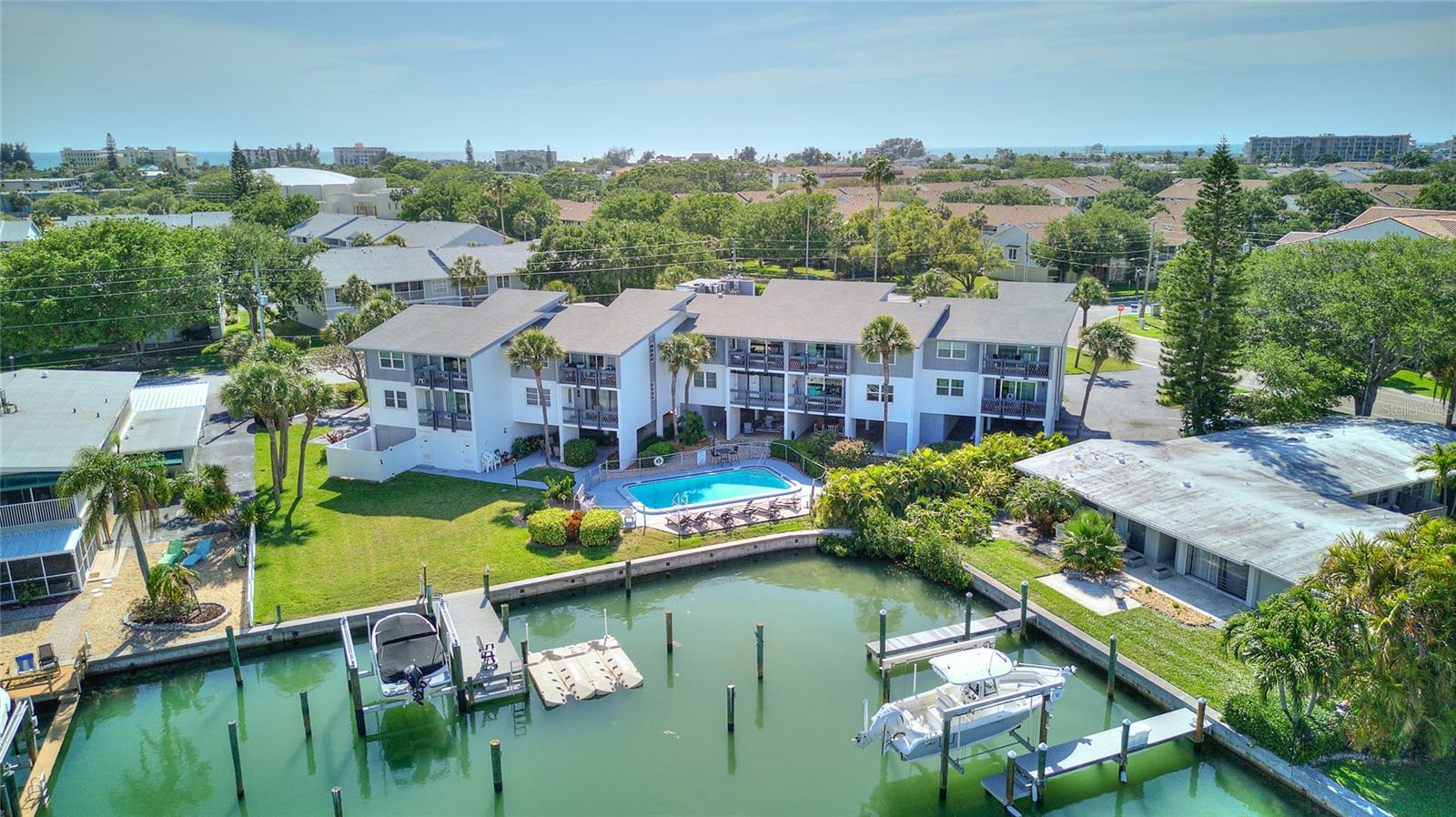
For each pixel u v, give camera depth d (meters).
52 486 37.69
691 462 52.16
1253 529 34.97
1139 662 31.53
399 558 40.56
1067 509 41.38
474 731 30.77
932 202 164.38
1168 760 28.39
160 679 33.50
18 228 116.69
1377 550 26.00
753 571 42.03
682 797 27.47
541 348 48.31
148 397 54.72
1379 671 24.56
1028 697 29.06
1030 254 112.56
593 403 53.12
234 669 33.00
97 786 28.25
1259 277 56.06
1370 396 52.19
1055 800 26.97
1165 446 45.16
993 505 43.75
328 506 46.12
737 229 121.25
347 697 33.03
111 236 73.56
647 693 32.62
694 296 60.22
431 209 143.38
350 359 63.06
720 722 30.98
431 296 92.44
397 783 28.41
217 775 28.84
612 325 53.81
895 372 52.16
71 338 69.56
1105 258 111.81
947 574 39.62
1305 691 25.62
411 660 31.91
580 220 153.12
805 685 33.09
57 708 30.72
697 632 36.88
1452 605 24.58
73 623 34.88
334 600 36.97
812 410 54.06
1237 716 27.61
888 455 51.31
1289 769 25.95
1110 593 36.34
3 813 25.73
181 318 73.38
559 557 40.81
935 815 26.77
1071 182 181.62
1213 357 51.59
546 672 33.31
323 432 57.38
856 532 43.12
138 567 39.34
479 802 27.50
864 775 28.47
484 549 41.44
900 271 109.94
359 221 130.00
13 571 35.81
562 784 28.12
